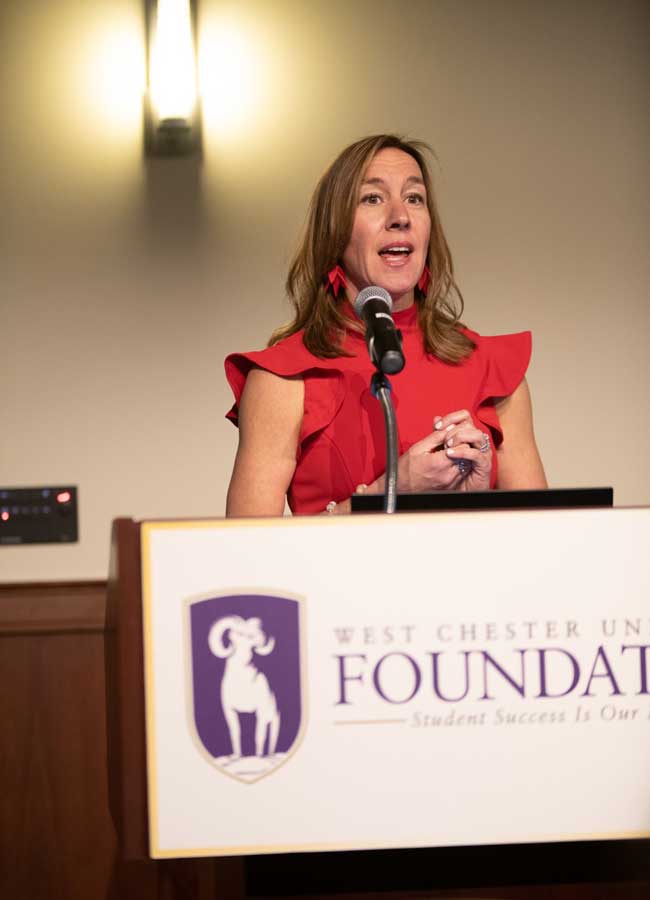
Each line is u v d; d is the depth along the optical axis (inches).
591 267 199.6
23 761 191.6
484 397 115.8
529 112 197.2
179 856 62.0
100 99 193.0
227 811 62.2
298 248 121.1
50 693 193.0
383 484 104.0
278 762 62.3
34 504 195.3
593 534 63.6
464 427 101.8
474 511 63.5
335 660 62.5
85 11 191.6
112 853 190.9
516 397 119.1
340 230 115.0
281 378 112.3
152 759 61.9
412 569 62.8
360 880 67.8
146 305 196.1
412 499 77.3
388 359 77.5
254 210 195.5
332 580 62.6
